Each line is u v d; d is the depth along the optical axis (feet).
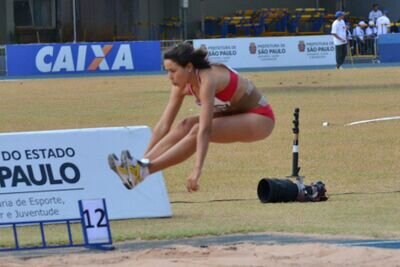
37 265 68.13
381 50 345.31
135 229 85.51
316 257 68.59
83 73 316.81
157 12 417.28
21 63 313.73
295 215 92.58
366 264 65.98
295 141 110.11
